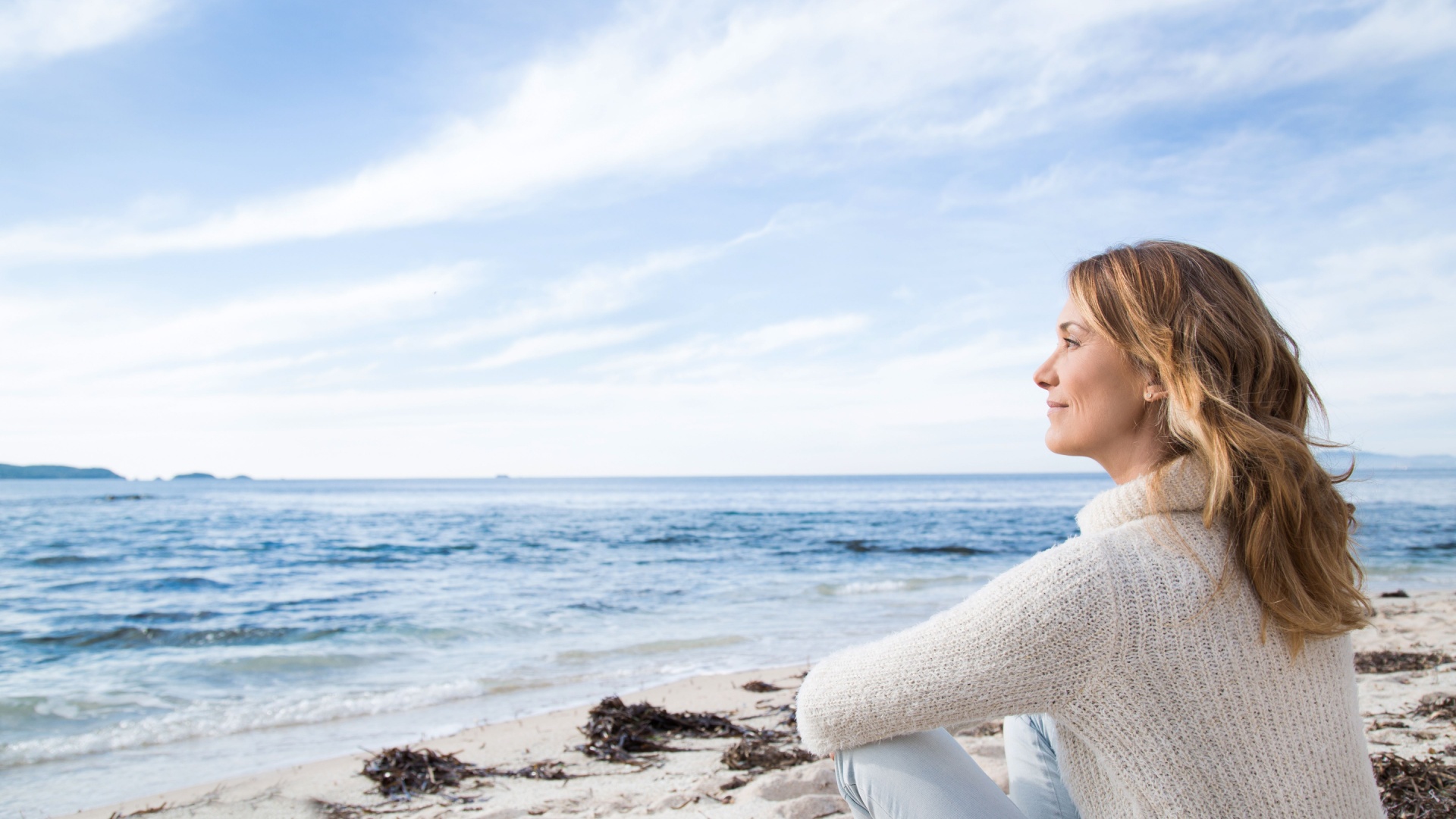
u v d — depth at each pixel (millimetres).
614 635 8875
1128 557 1078
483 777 3975
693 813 3225
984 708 1133
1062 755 1184
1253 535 1052
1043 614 1062
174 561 19312
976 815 1272
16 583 15445
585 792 3635
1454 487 57500
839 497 64875
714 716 4863
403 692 6340
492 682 6641
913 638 1200
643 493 85688
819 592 12672
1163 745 1043
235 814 3566
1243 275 1211
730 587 13391
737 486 135625
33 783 4316
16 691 6574
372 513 40688
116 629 10008
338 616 10641
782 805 3135
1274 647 1048
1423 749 3406
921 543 24328
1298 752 1044
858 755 1350
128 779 4352
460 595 12734
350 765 4316
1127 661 1048
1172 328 1132
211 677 7105
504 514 40438
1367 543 20328
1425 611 8258
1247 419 1074
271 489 118500
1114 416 1235
